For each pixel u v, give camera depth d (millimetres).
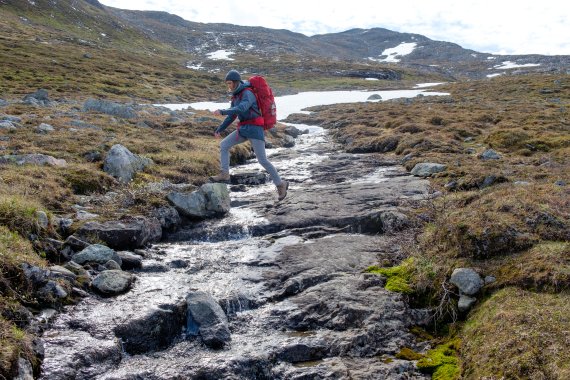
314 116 50250
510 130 26234
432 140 26266
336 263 11758
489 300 8789
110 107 34219
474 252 10102
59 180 14953
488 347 7590
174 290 10508
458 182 17125
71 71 73062
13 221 10586
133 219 13211
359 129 35188
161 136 26578
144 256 12359
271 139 33812
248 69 136500
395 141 28484
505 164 19781
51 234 11391
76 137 21844
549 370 6645
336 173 22188
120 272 10586
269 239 13781
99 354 8133
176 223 14633
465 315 9109
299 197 17312
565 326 7309
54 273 9680
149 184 16281
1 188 12828
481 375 7199
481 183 16625
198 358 8617
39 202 12930
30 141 19812
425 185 17875
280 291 10766
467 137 28938
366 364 8320
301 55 188375
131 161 17734
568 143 23609
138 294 10180
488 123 33500
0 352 6797
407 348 8734
